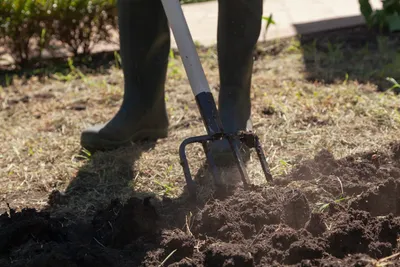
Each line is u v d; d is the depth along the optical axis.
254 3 3.19
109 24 4.61
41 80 4.30
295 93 3.83
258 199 2.78
